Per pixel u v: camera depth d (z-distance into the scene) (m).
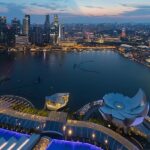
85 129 155.12
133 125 165.88
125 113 167.12
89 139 147.50
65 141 146.75
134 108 173.50
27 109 191.12
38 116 170.88
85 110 198.00
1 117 168.25
